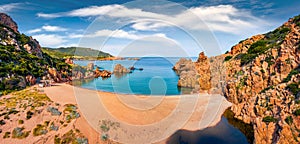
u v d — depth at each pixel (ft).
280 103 51.16
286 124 41.14
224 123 64.54
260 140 48.78
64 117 67.26
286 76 62.59
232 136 56.44
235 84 87.15
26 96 88.69
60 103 80.84
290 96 47.62
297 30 65.41
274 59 72.43
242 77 86.89
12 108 71.41
